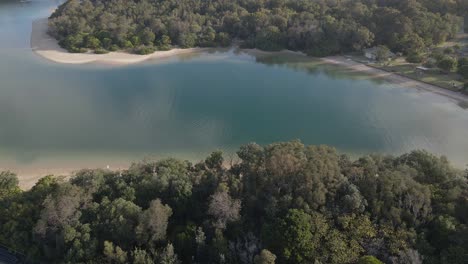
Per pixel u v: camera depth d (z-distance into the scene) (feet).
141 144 285.64
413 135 306.14
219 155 208.74
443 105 349.61
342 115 339.98
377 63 448.65
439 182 179.32
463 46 474.90
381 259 138.00
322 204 157.17
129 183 184.24
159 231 150.92
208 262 146.72
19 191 189.57
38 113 322.14
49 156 266.16
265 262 133.59
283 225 143.84
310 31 494.59
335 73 435.53
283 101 367.04
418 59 427.74
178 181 174.50
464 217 153.79
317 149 196.85
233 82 409.49
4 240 162.09
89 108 335.26
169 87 389.19
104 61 449.89
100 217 158.20
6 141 280.92
